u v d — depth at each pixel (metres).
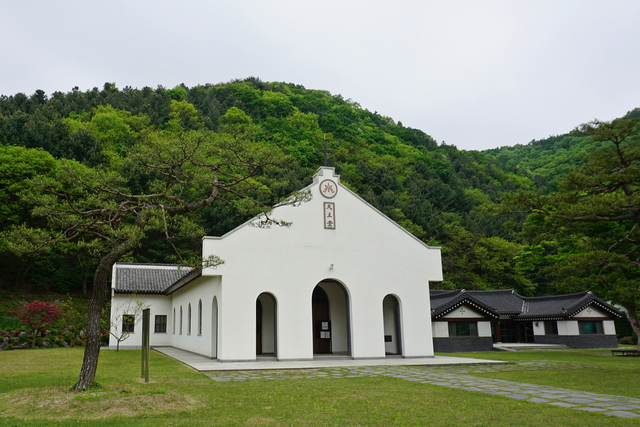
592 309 32.25
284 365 16.42
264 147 12.99
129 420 7.82
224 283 17.73
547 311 33.34
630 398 10.08
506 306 35.03
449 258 46.75
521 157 112.25
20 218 33.69
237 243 18.12
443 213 55.22
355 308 19.31
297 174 50.41
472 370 15.48
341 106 101.50
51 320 26.97
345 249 19.66
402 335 19.88
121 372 14.50
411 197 56.84
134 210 11.80
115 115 52.38
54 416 8.09
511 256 45.72
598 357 22.53
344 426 7.61
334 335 21.98
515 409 8.86
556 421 7.86
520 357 22.12
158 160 11.95
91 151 41.16
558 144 108.44
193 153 11.89
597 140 17.08
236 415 8.34
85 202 11.24
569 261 17.00
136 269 29.86
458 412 8.64
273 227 18.72
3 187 33.16
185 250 36.88
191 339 22.95
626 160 16.80
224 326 17.52
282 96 93.06
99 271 10.46
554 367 16.58
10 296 34.91
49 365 16.36
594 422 7.75
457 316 28.36
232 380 12.75
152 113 57.88
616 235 19.77
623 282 17.34
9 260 36.38
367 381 12.70
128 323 27.23
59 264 37.72
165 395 9.50
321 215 19.58
